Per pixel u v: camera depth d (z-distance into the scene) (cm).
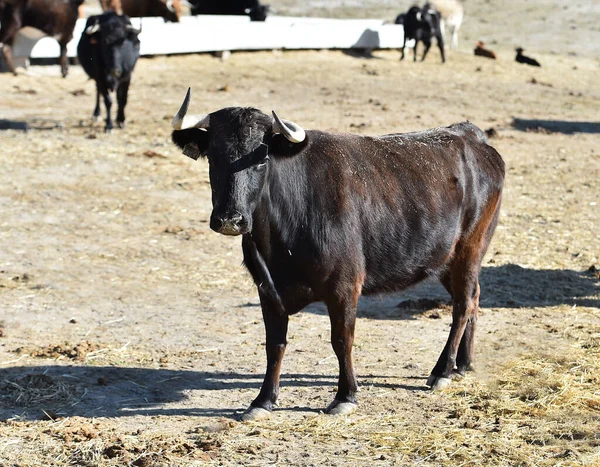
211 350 927
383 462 658
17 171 1650
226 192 680
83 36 2017
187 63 2805
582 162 1914
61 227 1382
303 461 659
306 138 704
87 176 1647
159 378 844
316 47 3108
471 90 2738
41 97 2319
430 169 804
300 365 877
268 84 2609
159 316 1039
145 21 3059
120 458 662
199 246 1319
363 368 862
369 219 758
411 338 961
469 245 837
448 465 650
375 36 3206
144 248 1302
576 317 1024
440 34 3138
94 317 1031
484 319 1016
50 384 816
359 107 2362
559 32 3875
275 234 724
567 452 666
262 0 4269
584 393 778
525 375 830
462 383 818
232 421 732
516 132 2200
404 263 786
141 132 1983
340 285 739
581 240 1368
